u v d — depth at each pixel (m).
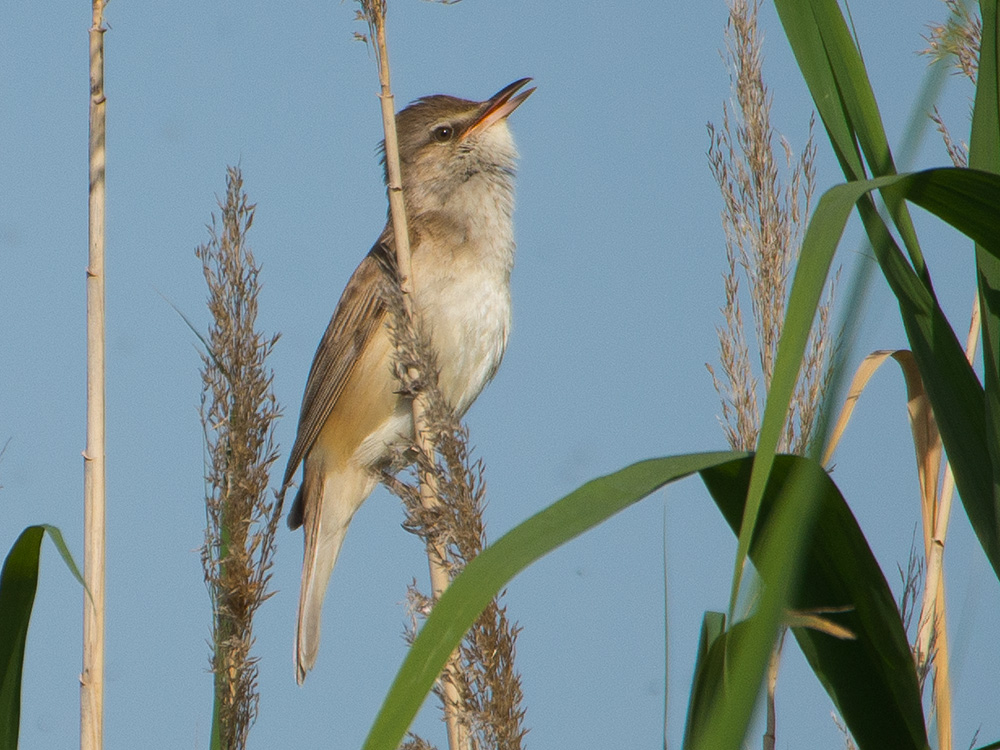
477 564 3.14
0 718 4.66
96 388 5.88
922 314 4.18
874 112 4.32
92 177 6.13
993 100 4.05
